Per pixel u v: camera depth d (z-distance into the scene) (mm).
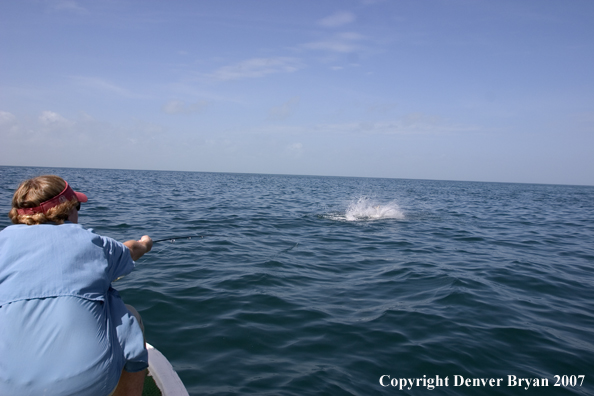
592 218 18891
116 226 10875
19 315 1682
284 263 7676
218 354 3986
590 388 3602
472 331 4699
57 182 2051
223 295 5656
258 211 16359
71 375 1676
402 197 32625
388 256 8656
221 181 56750
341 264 7832
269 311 5148
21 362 1646
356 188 51094
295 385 3471
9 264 1757
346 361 3934
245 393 3314
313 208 18828
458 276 6973
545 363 4023
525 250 9891
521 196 42281
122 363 1922
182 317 4848
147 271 6723
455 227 13672
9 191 19094
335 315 5102
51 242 1838
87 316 1772
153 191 26312
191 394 3277
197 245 8938
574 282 7020
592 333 4805
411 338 4473
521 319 5145
